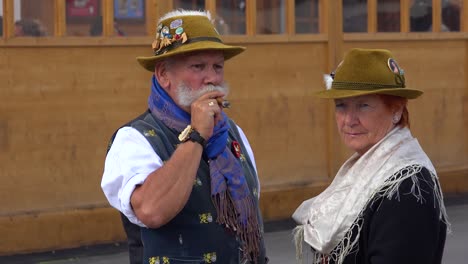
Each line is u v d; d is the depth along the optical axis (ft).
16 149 50.55
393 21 65.72
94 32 52.75
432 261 20.01
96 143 53.01
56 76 51.57
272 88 60.03
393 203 19.94
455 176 68.85
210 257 22.39
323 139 62.34
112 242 53.42
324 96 21.35
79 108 52.34
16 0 50.06
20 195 50.78
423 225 19.72
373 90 21.02
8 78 50.14
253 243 23.27
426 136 68.08
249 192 23.49
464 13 69.31
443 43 68.54
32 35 50.80
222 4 57.67
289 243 53.88
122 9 53.57
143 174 21.76
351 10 63.41
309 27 61.77
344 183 21.47
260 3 59.26
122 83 53.72
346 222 20.62
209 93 22.49
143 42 54.19
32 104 50.88
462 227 58.03
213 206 22.57
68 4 51.80
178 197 21.24
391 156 20.77
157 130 22.79
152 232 22.25
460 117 69.62
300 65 61.16
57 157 51.78
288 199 60.18
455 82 69.26
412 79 66.95
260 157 59.72
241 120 58.85
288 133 60.80
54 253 51.01
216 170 22.79
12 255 50.39
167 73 23.15
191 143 21.71
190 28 22.94
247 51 58.85
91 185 52.90
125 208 21.71
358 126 21.58
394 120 21.61
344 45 63.00
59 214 51.60
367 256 20.38
